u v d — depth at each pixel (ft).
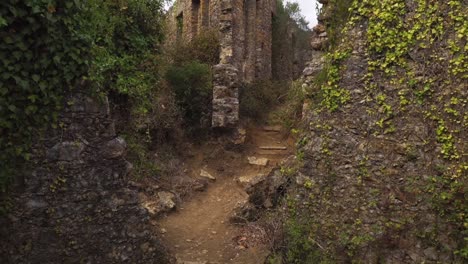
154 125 30.19
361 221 15.16
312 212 16.38
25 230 13.75
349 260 15.20
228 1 40.42
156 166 28.58
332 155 16.17
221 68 35.29
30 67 13.56
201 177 30.71
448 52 14.19
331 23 17.65
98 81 16.03
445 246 13.61
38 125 13.91
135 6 27.66
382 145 15.14
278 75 56.34
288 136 35.81
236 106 35.12
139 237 15.96
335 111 16.38
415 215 14.24
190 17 48.16
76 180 14.66
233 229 23.27
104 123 15.40
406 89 14.82
